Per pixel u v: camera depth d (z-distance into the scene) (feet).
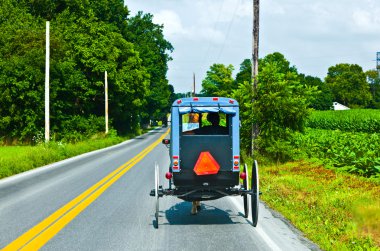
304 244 25.23
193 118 33.86
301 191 44.09
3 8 173.78
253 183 31.17
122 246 25.05
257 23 71.77
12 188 48.65
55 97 151.94
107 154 103.45
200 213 35.40
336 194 39.60
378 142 77.92
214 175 31.30
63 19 180.45
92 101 188.44
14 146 131.03
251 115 69.00
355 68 509.76
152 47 281.74
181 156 31.50
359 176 52.06
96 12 207.41
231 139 31.60
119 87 184.65
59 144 99.30
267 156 70.85
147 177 58.34
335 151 70.18
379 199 36.06
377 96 537.65
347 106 501.97
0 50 156.25
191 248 24.53
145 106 283.38
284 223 31.27
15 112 140.67
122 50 194.49
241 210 36.70
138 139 189.06
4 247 24.76
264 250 23.97
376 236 26.76
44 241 26.11
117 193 45.09
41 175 61.26
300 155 72.43
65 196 43.06
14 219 32.32
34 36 159.02
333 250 23.82
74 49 175.01
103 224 30.96
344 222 30.01
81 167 72.43
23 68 140.67
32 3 182.91
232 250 24.02
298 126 70.18
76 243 25.71
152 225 30.76
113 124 216.33
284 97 68.23
